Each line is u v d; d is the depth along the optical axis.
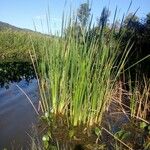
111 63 4.84
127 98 6.27
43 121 4.97
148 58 7.13
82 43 4.77
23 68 10.19
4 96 6.42
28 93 6.74
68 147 4.17
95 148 4.17
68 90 5.00
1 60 13.84
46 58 5.33
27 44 20.78
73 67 4.64
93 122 4.85
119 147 4.20
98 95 4.77
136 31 8.25
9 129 4.59
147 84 5.74
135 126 5.03
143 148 4.25
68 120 4.89
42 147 4.07
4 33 23.66
